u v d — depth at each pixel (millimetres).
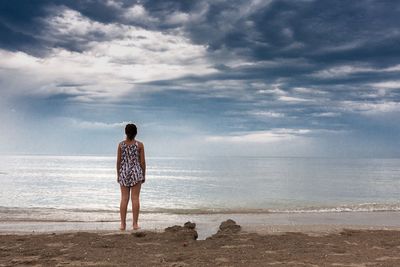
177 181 42344
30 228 10828
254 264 6086
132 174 9359
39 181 42656
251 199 22531
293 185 35344
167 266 5914
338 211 15914
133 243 7715
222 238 8477
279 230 9906
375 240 8312
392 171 73688
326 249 7293
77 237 8273
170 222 12336
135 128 9477
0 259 6387
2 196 24531
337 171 74188
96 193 27406
